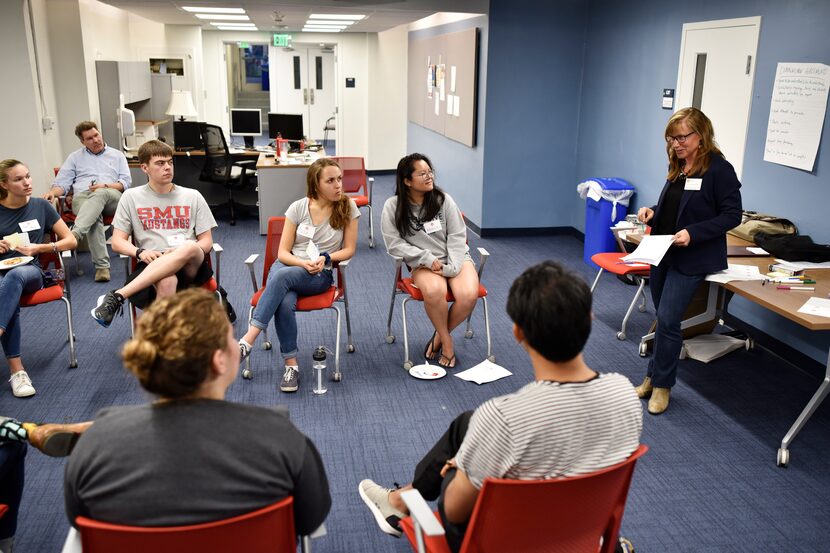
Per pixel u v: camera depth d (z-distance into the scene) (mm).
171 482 1280
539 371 1510
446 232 4012
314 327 4574
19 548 2410
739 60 4605
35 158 6562
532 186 7195
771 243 3916
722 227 3156
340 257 3844
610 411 1469
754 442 3213
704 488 2842
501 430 1428
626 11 6023
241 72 16562
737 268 3529
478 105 7105
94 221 5414
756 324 4488
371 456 3047
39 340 4301
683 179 3379
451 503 1606
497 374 3879
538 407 1426
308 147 8664
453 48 7738
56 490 2762
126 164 6094
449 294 3930
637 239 4293
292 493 1440
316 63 13820
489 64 6758
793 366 4094
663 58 5492
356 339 4395
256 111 8602
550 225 7352
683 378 3900
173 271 3719
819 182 3953
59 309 4863
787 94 4164
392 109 11578
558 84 6953
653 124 5680
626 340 4457
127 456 1275
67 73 7141
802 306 2959
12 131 6473
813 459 3072
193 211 4039
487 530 1490
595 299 5281
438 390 3699
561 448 1436
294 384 3629
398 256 3932
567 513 1522
